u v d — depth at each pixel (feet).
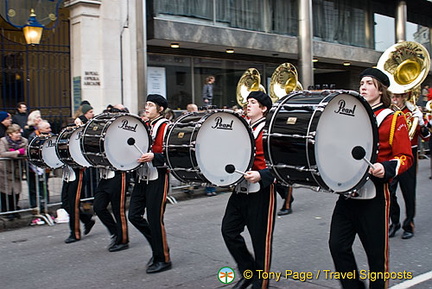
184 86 52.60
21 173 27.09
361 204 12.64
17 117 33.53
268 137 12.21
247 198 14.96
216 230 24.72
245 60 58.18
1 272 19.27
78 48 41.39
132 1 43.65
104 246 22.47
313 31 63.10
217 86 55.47
